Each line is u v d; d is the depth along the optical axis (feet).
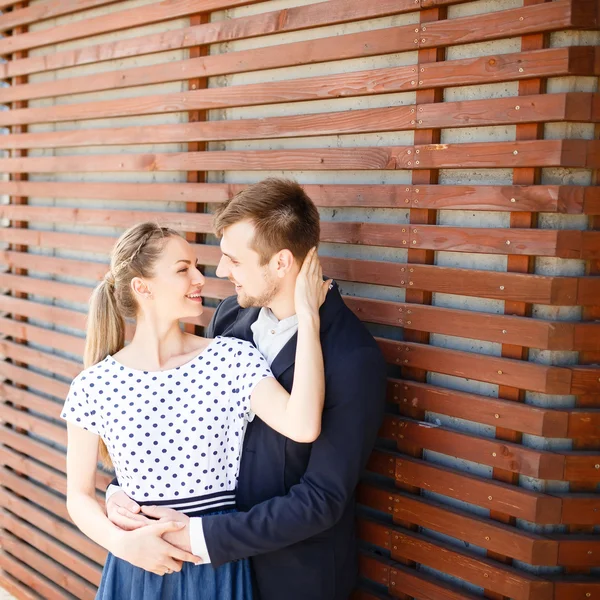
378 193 7.36
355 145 7.70
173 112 9.32
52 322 11.33
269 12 8.11
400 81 7.07
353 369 6.37
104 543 6.45
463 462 7.14
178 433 6.52
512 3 6.46
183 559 6.27
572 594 6.52
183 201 9.25
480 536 6.83
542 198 6.24
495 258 6.74
